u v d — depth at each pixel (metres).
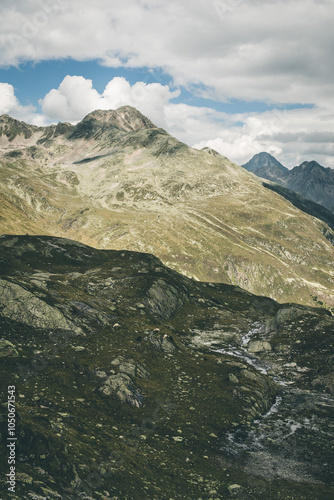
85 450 29.67
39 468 24.17
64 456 26.70
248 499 30.69
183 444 39.81
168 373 59.62
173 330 91.00
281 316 96.81
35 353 52.53
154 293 104.56
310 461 39.38
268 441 43.78
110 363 55.66
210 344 86.94
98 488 25.02
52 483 23.06
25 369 46.75
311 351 77.06
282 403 57.34
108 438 35.44
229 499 30.27
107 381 49.06
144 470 31.27
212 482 32.84
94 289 100.31
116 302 94.88
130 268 126.44
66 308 69.06
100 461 28.92
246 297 138.50
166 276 128.00
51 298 70.25
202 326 99.69
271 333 91.88
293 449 42.03
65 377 48.16
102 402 44.59
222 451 40.22
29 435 26.72
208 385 57.38
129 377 52.03
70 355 55.44
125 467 30.02
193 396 53.03
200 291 131.62
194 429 44.06
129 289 104.62
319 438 44.78
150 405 47.91
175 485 30.62
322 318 93.25
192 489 30.77
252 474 35.94
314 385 63.94
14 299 63.94
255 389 58.22
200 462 36.66
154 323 89.06
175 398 51.44
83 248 138.12
